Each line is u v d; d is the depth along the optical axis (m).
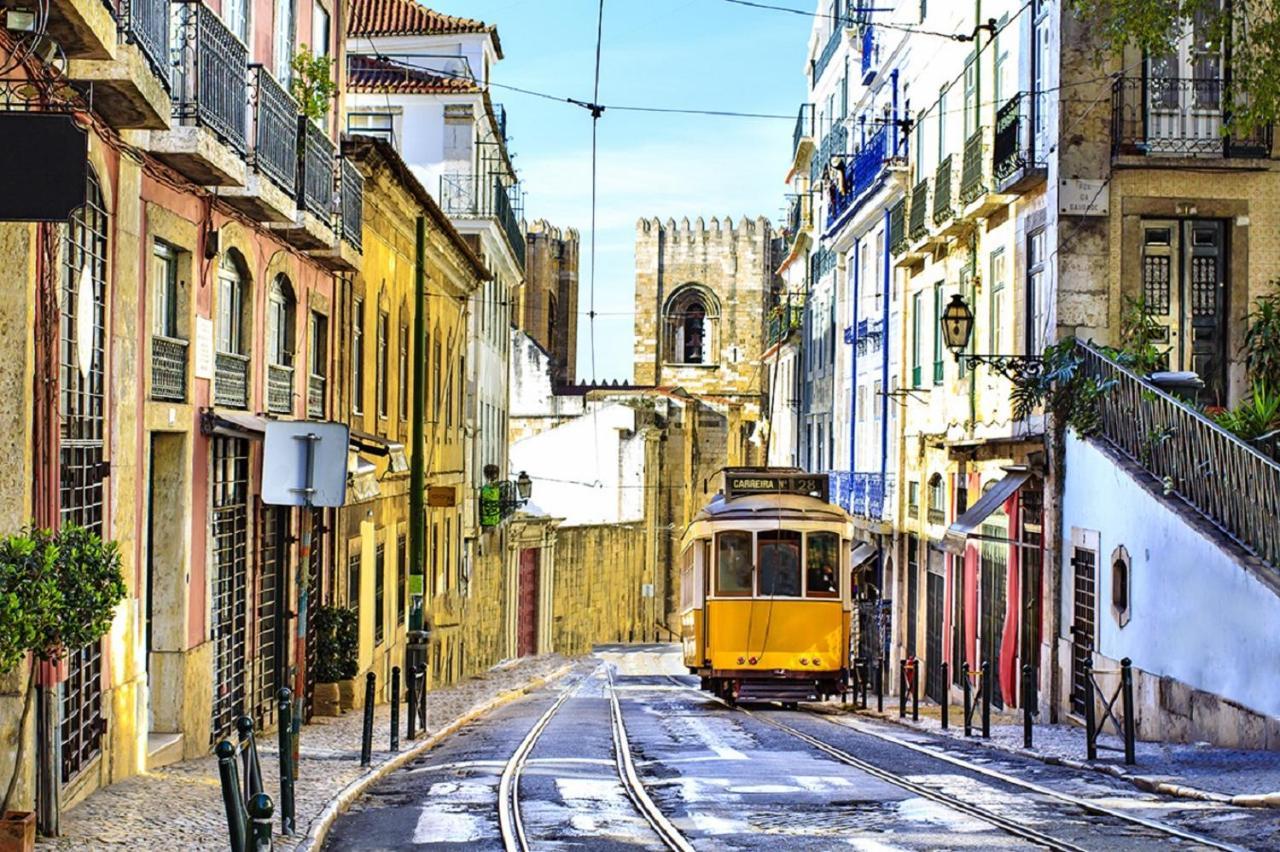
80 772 12.17
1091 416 21.06
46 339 11.20
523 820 12.52
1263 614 15.48
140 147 13.72
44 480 11.21
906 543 33.31
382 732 20.55
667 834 11.73
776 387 67.31
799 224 58.28
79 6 10.09
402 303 30.16
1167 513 18.11
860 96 41.69
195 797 12.57
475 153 40.41
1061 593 22.33
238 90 15.62
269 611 19.91
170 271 15.51
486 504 43.97
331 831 12.05
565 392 78.25
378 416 27.48
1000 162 24.61
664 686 39.56
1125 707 15.73
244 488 18.41
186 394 15.55
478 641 43.66
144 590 14.25
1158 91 22.06
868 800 13.77
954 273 29.22
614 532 66.56
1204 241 22.28
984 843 11.19
